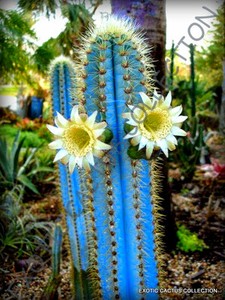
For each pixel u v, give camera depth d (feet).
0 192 3.04
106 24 1.11
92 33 1.14
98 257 1.20
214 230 2.52
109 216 1.13
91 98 1.10
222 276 1.98
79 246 1.69
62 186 1.91
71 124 1.02
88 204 1.22
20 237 2.35
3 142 3.27
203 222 2.65
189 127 3.53
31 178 3.51
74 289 1.70
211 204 2.99
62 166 1.88
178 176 3.52
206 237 2.43
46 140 5.17
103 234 1.17
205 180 3.43
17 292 1.94
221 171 3.08
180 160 3.69
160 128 1.02
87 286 1.62
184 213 2.83
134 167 1.11
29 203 3.20
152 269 1.23
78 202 1.75
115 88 1.08
